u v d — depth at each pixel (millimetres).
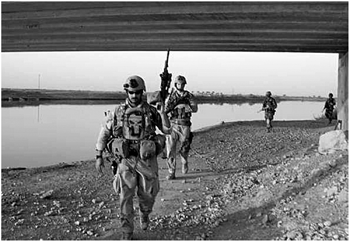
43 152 15695
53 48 13367
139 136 4945
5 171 10398
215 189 7633
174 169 8750
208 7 7738
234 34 10031
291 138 16109
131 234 4902
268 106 18516
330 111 22172
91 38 11375
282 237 4531
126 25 9258
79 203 6789
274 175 7309
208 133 18281
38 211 6215
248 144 14656
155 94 5336
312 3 7168
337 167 6395
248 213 5672
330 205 5117
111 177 9156
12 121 29156
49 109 46594
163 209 6383
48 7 8125
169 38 10930
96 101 82750
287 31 9086
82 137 20578
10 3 7816
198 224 5453
